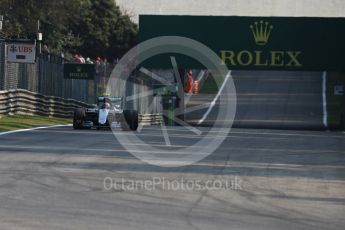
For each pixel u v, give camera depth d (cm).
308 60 13688
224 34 13825
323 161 6009
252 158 5981
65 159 5247
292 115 16438
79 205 3441
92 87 16000
